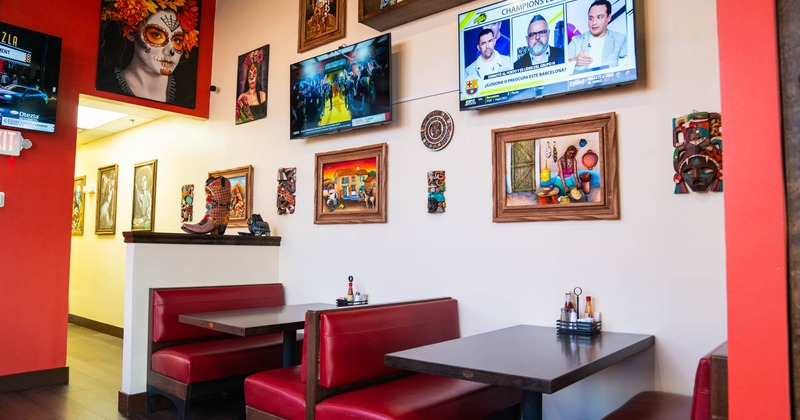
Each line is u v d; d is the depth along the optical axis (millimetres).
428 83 4062
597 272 3156
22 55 4695
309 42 5027
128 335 4059
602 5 3096
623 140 3111
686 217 2871
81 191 8523
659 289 2938
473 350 2475
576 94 3301
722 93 1427
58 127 5012
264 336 4418
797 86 1314
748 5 1399
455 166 3846
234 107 5848
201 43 6160
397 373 3088
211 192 4762
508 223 3543
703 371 1943
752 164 1366
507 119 3596
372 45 4250
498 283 3566
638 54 3076
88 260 8102
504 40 3506
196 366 3664
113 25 5438
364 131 4477
